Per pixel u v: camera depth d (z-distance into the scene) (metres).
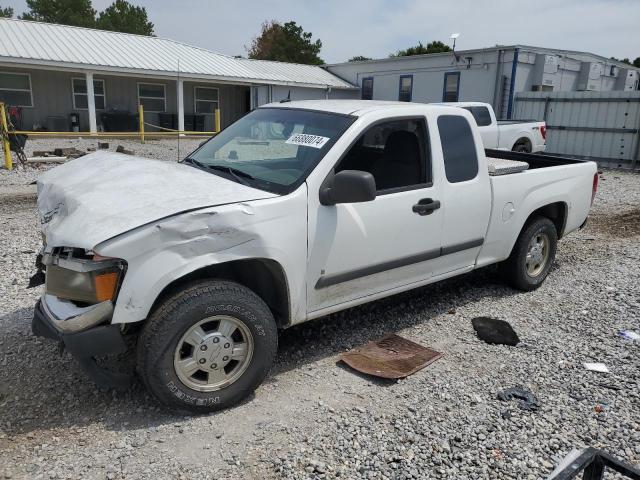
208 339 3.16
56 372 3.69
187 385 3.15
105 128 24.56
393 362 3.94
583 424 3.27
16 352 3.94
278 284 3.54
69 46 23.27
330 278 3.73
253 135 4.25
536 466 2.88
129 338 3.37
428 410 3.36
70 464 2.79
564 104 18.58
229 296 3.17
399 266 4.16
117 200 3.17
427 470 2.83
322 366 3.91
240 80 25.92
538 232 5.44
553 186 5.48
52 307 3.13
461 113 4.57
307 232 3.50
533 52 21.61
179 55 26.34
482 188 4.67
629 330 4.62
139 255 2.91
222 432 3.09
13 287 5.16
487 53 22.20
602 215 9.77
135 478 2.71
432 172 4.27
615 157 17.39
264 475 2.76
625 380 3.79
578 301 5.30
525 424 3.25
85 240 2.88
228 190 3.39
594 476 2.13
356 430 3.14
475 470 2.84
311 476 2.76
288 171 3.67
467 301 5.25
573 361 4.06
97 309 2.90
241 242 3.19
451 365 3.96
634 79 26.64
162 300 3.13
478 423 3.24
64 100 24.17
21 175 12.20
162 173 3.62
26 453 2.87
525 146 15.32
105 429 3.09
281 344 4.23
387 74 27.78
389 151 4.07
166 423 3.17
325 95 29.59
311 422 3.21
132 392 3.48
